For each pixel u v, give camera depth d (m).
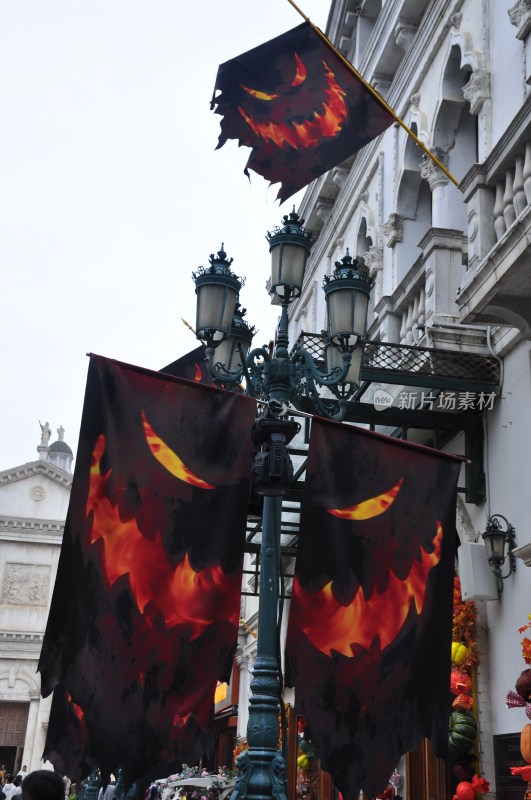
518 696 7.46
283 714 5.89
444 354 9.95
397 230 13.90
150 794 15.46
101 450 5.89
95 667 5.42
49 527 41.38
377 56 14.89
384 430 11.64
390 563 6.27
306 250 7.17
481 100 10.59
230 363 8.04
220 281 7.02
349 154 7.77
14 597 40.22
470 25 11.52
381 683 5.96
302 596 6.03
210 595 5.81
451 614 6.34
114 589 5.61
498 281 8.20
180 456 6.05
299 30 7.96
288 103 7.77
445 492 6.59
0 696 38.53
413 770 9.47
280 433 6.38
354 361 7.37
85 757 5.59
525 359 9.24
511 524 9.13
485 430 9.97
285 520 13.52
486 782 8.55
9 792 17.92
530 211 7.59
